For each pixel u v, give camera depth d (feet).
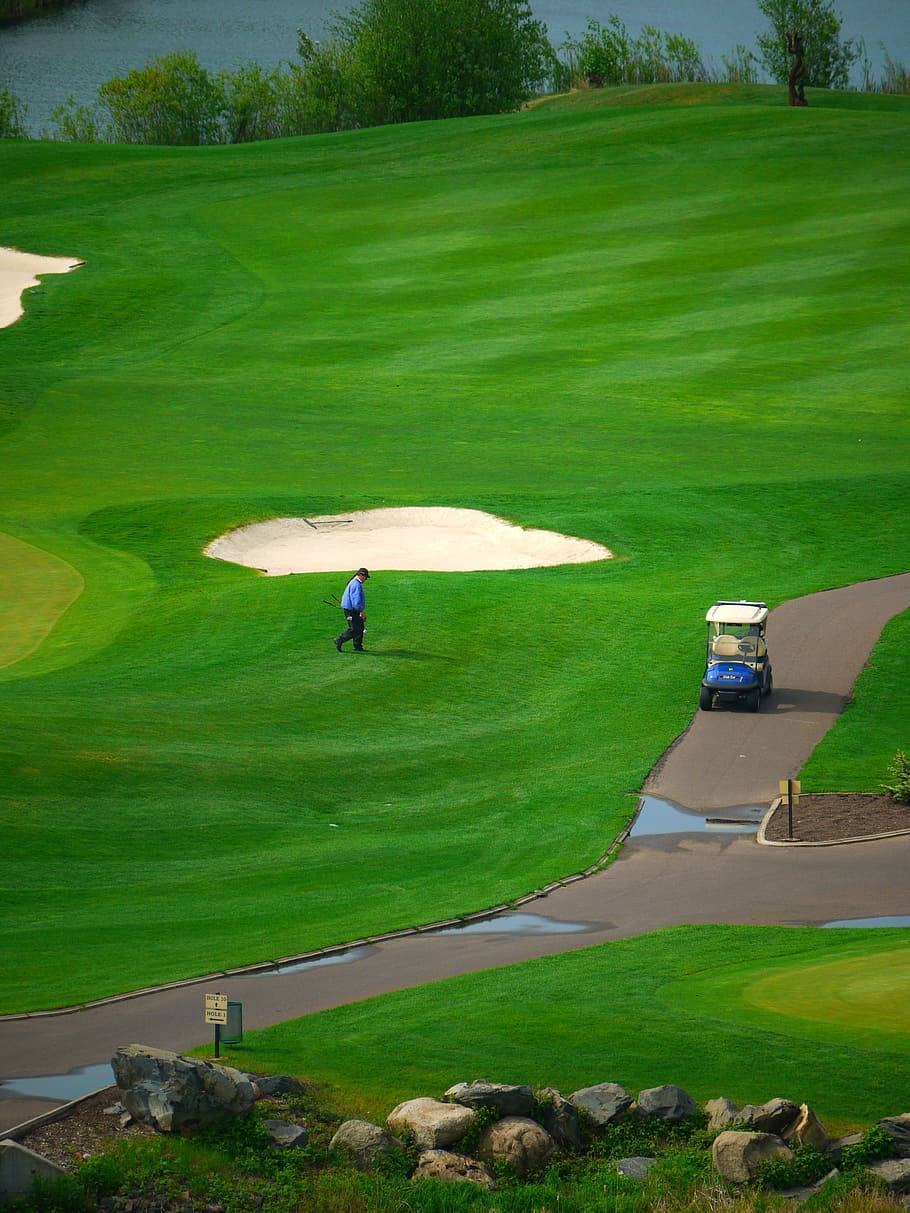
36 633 253.03
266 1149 88.43
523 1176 88.89
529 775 194.59
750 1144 87.30
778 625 257.14
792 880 152.05
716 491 342.44
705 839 169.17
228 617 258.57
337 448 384.88
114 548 305.94
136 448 384.88
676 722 215.51
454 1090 92.32
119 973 117.80
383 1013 107.14
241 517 324.60
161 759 188.34
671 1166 88.38
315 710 215.92
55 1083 94.89
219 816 172.14
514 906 143.02
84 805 169.99
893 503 332.60
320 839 168.04
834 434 385.70
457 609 263.49
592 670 237.04
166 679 227.40
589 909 142.10
